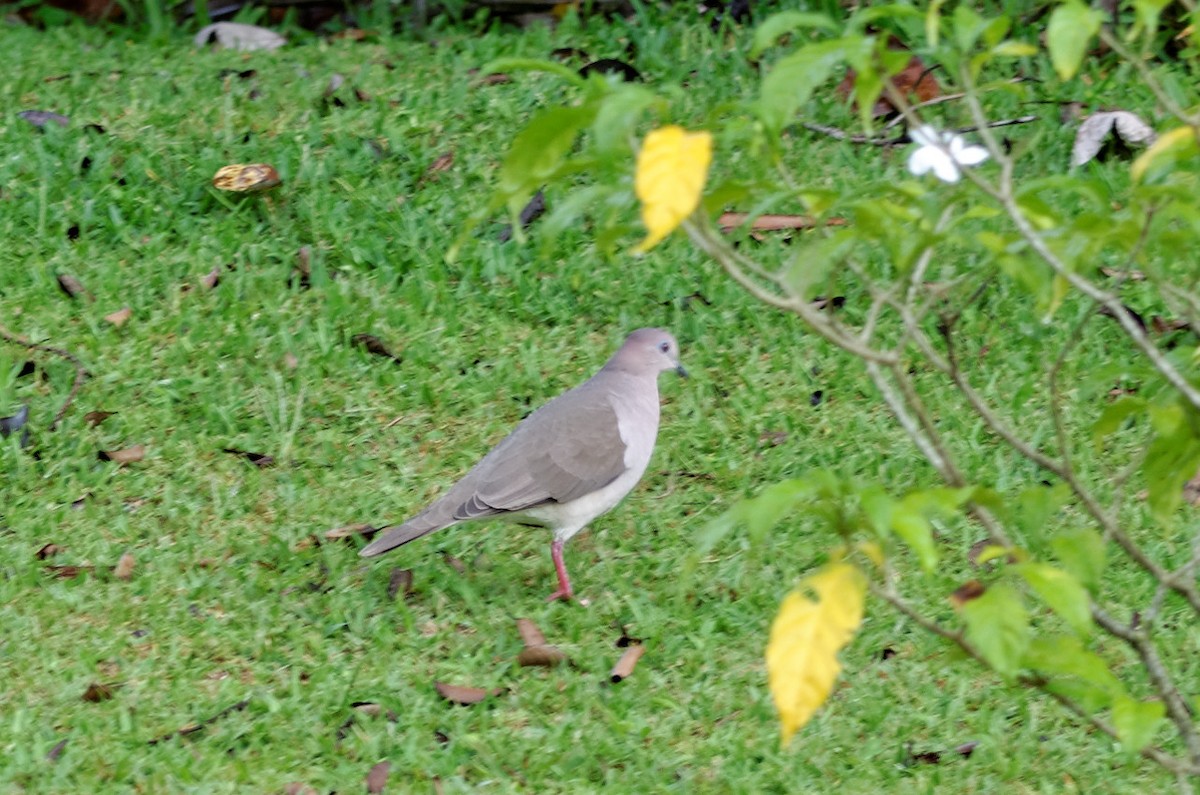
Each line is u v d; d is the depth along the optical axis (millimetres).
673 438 11742
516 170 5227
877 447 11578
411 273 13211
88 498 10742
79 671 9211
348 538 10562
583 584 10344
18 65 16250
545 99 15352
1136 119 14156
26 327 12430
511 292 13016
